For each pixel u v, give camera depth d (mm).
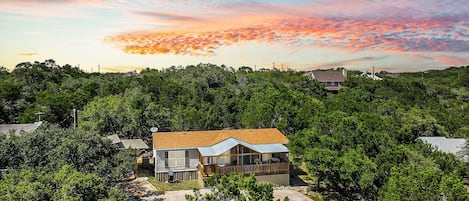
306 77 88188
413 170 20406
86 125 39812
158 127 44844
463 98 75062
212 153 30422
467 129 44031
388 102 52594
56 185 17109
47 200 15945
